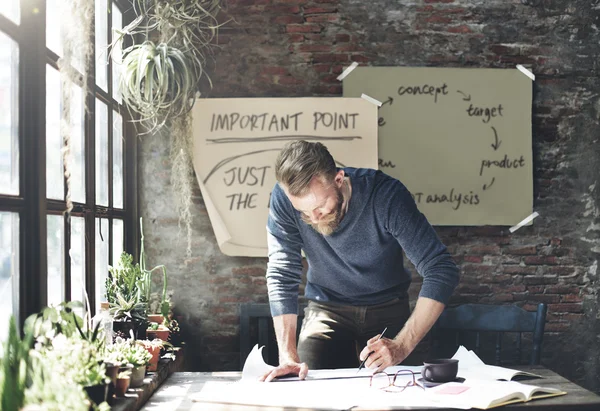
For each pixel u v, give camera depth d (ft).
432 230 7.30
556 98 11.41
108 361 5.70
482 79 11.23
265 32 11.21
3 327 5.54
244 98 11.05
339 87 11.20
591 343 11.39
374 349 6.41
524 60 11.34
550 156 11.41
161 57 9.04
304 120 11.07
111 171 9.46
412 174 11.18
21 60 5.84
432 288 6.82
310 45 11.21
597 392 11.37
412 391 6.02
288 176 6.53
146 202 11.14
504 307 9.25
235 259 11.19
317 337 8.13
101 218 8.93
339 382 6.41
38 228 5.96
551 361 11.39
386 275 7.93
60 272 6.91
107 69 9.35
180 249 11.18
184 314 11.21
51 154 6.67
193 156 11.03
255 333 11.16
